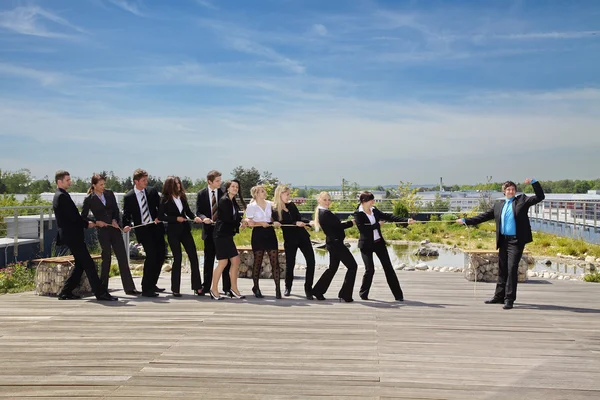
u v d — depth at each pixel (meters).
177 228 8.39
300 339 5.86
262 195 8.41
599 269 14.01
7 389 4.39
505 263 7.89
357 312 7.28
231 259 8.24
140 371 4.81
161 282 10.23
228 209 8.12
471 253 10.23
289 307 7.60
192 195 23.31
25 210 17.83
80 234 7.96
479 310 7.45
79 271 8.16
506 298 7.62
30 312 7.24
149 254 8.45
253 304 7.82
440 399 4.17
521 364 5.02
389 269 8.19
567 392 4.33
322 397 4.20
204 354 5.31
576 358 5.22
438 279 10.48
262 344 5.66
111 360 5.13
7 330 6.27
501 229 7.82
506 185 7.88
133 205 8.45
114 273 11.73
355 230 24.38
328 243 8.15
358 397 4.19
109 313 7.18
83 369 4.88
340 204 28.50
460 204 28.91
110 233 8.47
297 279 10.59
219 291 9.04
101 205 8.34
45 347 5.57
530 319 6.89
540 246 18.94
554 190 55.41
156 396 4.23
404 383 4.50
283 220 8.41
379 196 30.75
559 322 6.73
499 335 6.07
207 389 4.37
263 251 8.40
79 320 6.77
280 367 4.91
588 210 20.84
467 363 5.05
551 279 10.71
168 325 6.50
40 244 12.93
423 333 6.14
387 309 7.49
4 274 10.36
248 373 4.75
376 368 4.89
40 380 4.60
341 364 5.00
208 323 6.60
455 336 6.01
